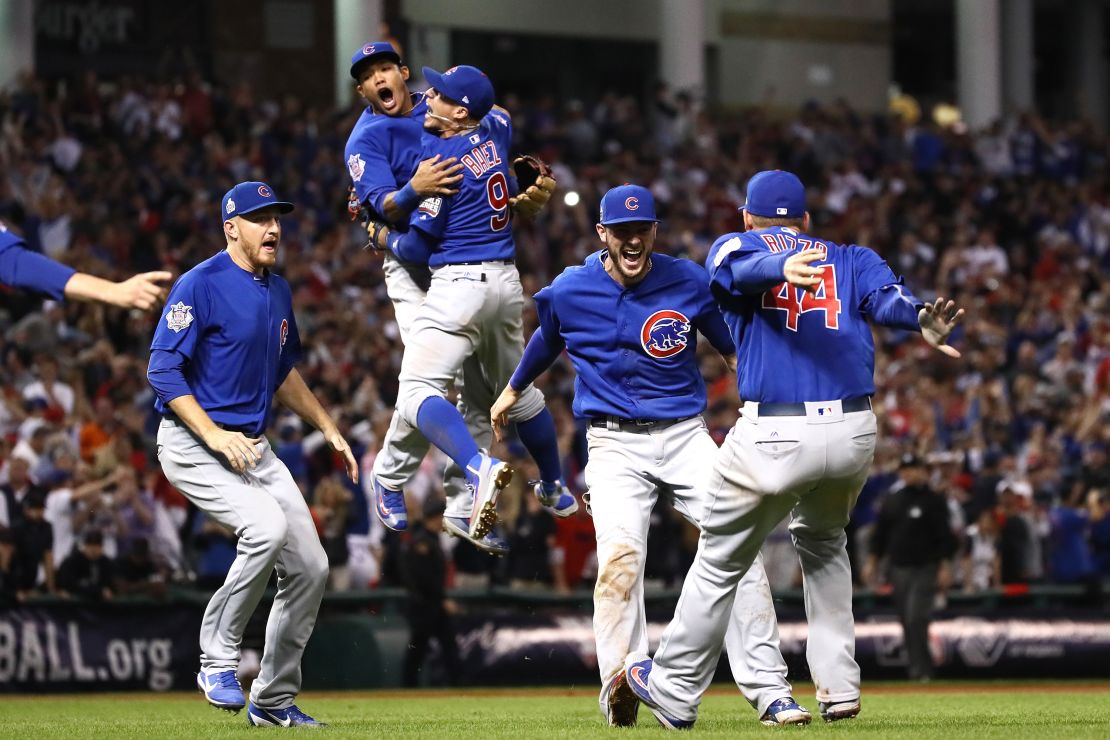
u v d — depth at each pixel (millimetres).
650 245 26531
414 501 55938
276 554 26859
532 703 41031
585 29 118375
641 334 26719
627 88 123438
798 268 22484
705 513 24484
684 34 109500
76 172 74188
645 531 26844
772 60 123500
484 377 32219
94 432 54094
